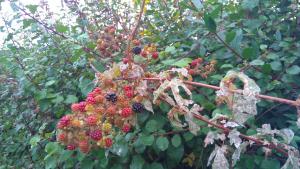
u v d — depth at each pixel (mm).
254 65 363
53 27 517
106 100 279
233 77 270
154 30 501
